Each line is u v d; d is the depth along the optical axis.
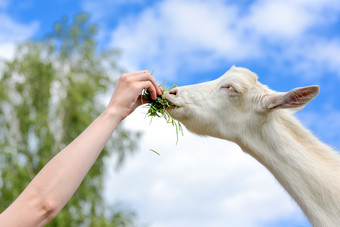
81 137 1.61
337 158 3.73
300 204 3.55
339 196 3.39
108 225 15.73
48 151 16.16
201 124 4.07
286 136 3.74
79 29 19.78
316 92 3.45
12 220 1.44
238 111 4.00
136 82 1.82
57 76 17.94
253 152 3.94
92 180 16.77
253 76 4.13
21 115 16.66
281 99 3.68
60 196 1.49
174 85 4.15
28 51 17.53
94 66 19.17
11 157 15.29
